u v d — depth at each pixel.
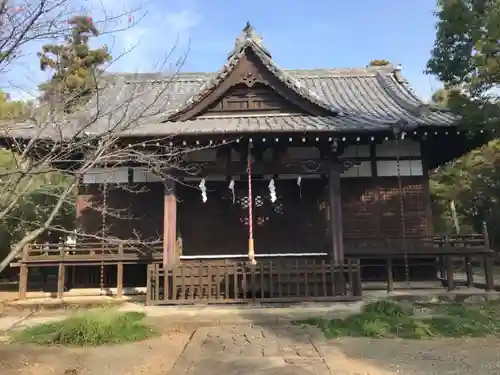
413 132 11.54
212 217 13.59
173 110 12.73
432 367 5.99
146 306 10.74
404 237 12.29
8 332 8.69
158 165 8.62
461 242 11.95
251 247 11.01
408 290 12.16
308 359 6.49
